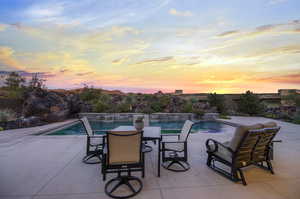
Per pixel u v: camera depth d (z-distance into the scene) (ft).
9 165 9.10
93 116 33.27
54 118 27.55
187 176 7.96
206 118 34.63
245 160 7.66
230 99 44.60
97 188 6.75
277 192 6.51
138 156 6.57
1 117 21.26
